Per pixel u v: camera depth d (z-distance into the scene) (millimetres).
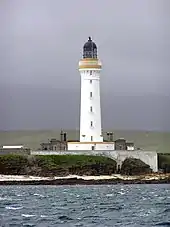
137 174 192000
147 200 124750
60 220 88562
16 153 192750
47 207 108688
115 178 186500
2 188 164500
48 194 141750
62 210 103250
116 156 193500
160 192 149250
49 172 183500
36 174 183125
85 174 185125
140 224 84438
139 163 193625
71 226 82250
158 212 99875
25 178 181375
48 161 185375
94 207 108875
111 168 188750
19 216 93375
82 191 152750
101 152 193500
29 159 185250
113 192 148875
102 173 187250
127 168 191500
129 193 145625
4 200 123062
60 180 181875
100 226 82250
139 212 100000
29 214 96500
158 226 82688
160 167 199500
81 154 192000
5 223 84875
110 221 87562
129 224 84375
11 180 180250
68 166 185500
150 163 195500
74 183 181500
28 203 116750
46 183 180500
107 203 117562
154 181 187625
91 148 199500
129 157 194000
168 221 87500
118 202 119688
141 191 152875
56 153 191250
